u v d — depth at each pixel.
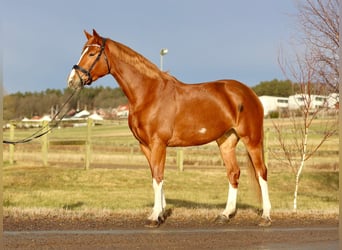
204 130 7.45
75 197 11.98
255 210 8.65
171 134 7.29
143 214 7.99
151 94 7.27
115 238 6.08
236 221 7.67
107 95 94.12
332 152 20.44
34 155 22.31
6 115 60.22
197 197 12.55
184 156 22.62
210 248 5.66
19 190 13.26
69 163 20.34
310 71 11.64
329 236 6.42
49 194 12.48
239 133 7.74
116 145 23.78
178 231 6.66
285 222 7.66
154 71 7.41
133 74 7.34
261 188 7.73
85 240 5.93
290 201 11.95
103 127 52.78
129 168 18.33
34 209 8.12
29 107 76.69
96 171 16.19
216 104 7.51
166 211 8.12
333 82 10.51
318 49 10.58
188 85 7.58
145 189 14.33
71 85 7.32
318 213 8.47
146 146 7.52
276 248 5.68
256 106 7.87
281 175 16.67
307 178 16.30
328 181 15.96
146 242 5.90
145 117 7.21
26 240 5.86
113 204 10.59
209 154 23.48
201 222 7.49
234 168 8.09
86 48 7.41
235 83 7.94
